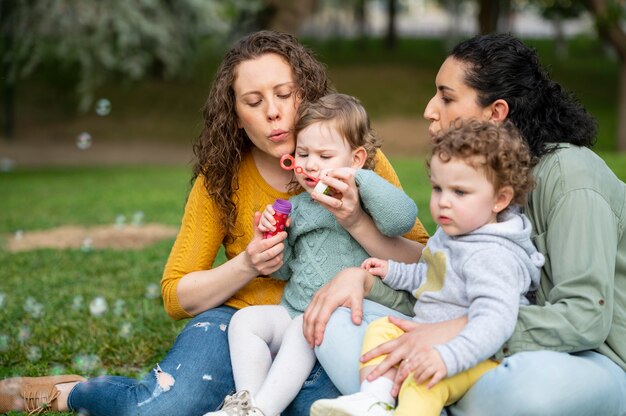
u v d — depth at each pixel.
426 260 2.67
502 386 2.39
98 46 16.55
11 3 16.00
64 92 24.89
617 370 2.56
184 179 13.50
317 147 2.76
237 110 2.91
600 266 2.50
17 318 4.54
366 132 2.82
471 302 2.46
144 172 15.49
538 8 23.88
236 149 2.96
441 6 37.22
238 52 2.92
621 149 17.28
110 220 8.68
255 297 2.98
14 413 3.01
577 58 32.19
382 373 2.44
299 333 2.70
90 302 4.86
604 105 24.02
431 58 31.84
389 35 34.78
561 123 2.72
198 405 2.73
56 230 8.16
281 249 2.75
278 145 2.88
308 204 2.87
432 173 2.56
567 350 2.49
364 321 2.63
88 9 16.25
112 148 20.97
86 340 3.99
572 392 2.38
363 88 26.50
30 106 24.20
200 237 3.02
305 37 38.44
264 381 2.64
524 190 2.53
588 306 2.47
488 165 2.46
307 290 2.81
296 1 15.01
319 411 2.38
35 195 11.73
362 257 2.86
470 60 2.74
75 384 3.03
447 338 2.43
